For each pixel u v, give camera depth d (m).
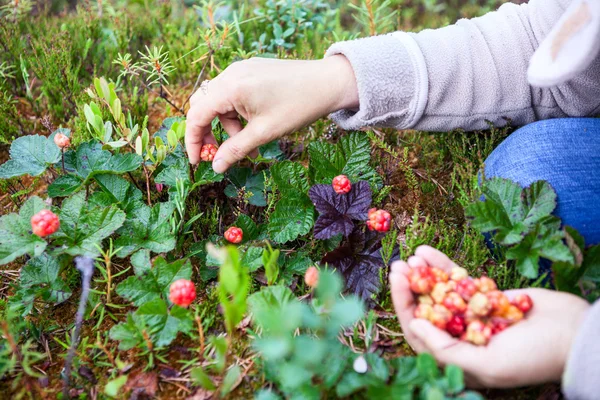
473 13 1.04
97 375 0.58
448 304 0.51
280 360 0.54
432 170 0.76
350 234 0.64
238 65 0.62
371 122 0.65
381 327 0.60
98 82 0.63
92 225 0.61
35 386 0.57
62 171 0.67
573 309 0.50
